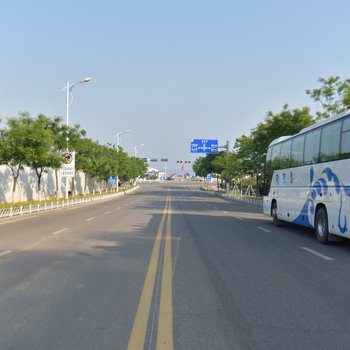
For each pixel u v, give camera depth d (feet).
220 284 26.99
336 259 36.65
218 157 288.30
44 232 56.70
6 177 122.21
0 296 23.94
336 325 19.24
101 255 37.70
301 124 107.86
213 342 17.03
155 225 66.54
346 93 97.14
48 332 18.11
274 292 25.11
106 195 194.90
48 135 101.81
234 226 66.28
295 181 57.16
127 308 21.63
